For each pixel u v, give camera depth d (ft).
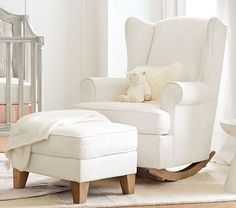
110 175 9.55
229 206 9.39
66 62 17.88
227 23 13.19
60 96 17.85
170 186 10.77
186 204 9.46
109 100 12.42
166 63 12.48
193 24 12.44
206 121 11.64
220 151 13.33
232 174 10.39
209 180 11.34
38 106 14.87
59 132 9.32
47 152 9.50
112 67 16.75
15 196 9.59
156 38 12.91
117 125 9.85
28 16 16.66
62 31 17.81
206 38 11.69
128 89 12.41
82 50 17.90
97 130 9.34
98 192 10.14
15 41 14.47
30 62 16.07
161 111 10.62
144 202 9.39
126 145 9.75
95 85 12.25
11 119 15.12
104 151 9.37
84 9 17.84
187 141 11.14
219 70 11.83
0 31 16.85
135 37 13.07
